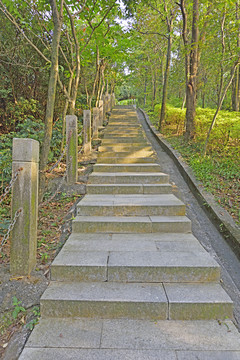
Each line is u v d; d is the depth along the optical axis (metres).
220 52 5.42
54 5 3.35
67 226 3.22
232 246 2.96
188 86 6.94
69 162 4.34
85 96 9.17
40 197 3.58
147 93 18.05
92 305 1.96
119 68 12.14
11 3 4.31
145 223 3.06
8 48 6.76
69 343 1.70
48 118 3.45
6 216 3.57
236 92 9.53
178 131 8.58
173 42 11.06
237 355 1.62
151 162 5.28
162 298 2.00
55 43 3.37
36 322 1.90
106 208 3.36
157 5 8.77
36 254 2.60
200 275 2.26
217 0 5.15
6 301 2.04
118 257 2.41
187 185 4.75
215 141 6.14
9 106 7.15
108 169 4.87
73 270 2.27
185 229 3.08
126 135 6.92
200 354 1.62
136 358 1.59
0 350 1.70
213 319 1.95
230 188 4.25
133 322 1.92
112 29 6.66
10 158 4.50
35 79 7.71
